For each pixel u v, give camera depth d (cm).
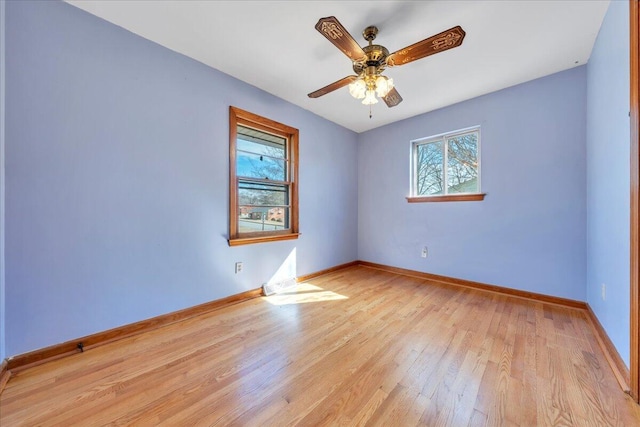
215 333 199
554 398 129
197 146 235
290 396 132
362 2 165
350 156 420
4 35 147
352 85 189
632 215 133
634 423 114
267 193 305
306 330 204
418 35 195
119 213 192
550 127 253
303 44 209
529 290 269
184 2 167
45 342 163
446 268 332
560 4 166
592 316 215
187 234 229
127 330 195
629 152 142
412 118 363
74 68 172
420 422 116
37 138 159
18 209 153
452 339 188
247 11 174
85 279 178
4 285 148
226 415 120
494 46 208
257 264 285
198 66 234
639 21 129
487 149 294
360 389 137
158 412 122
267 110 292
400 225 380
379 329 205
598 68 197
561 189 249
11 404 126
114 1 166
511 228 279
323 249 372
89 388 138
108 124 186
